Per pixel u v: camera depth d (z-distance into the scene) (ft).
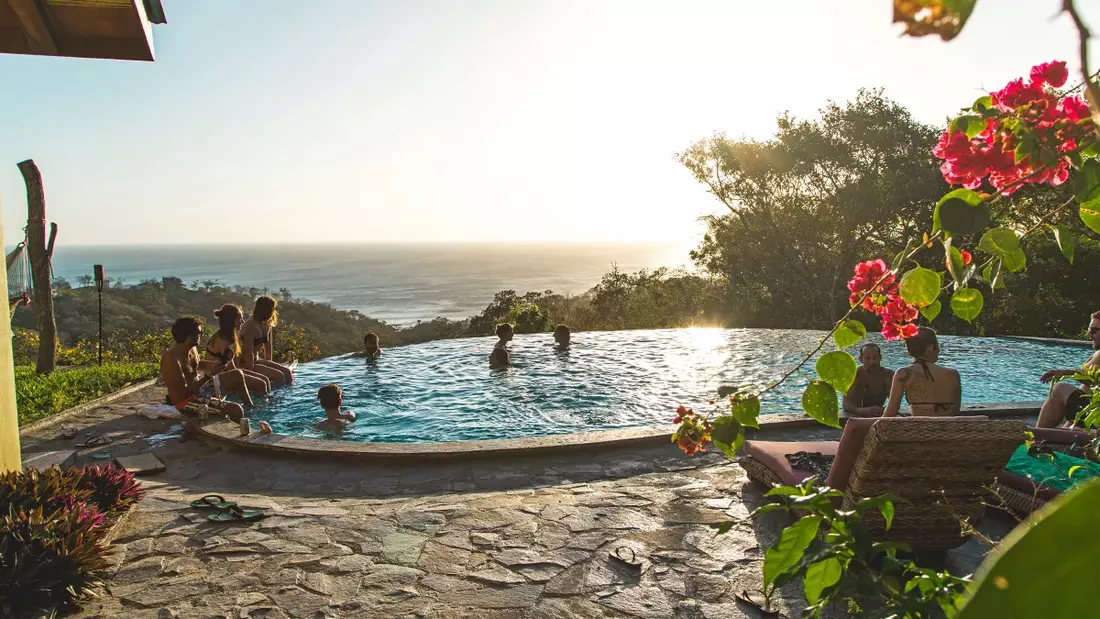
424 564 13.88
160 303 177.47
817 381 5.42
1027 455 15.75
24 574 11.81
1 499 13.35
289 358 43.34
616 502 17.10
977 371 38.70
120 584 13.10
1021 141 3.70
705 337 53.21
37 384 32.22
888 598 5.19
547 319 62.39
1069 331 61.52
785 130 75.46
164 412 27.12
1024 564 1.21
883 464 12.27
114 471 16.81
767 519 15.79
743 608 12.19
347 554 14.33
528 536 15.14
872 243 75.51
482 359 43.78
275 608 12.24
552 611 12.12
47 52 16.43
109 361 45.19
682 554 14.20
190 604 12.37
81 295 148.77
